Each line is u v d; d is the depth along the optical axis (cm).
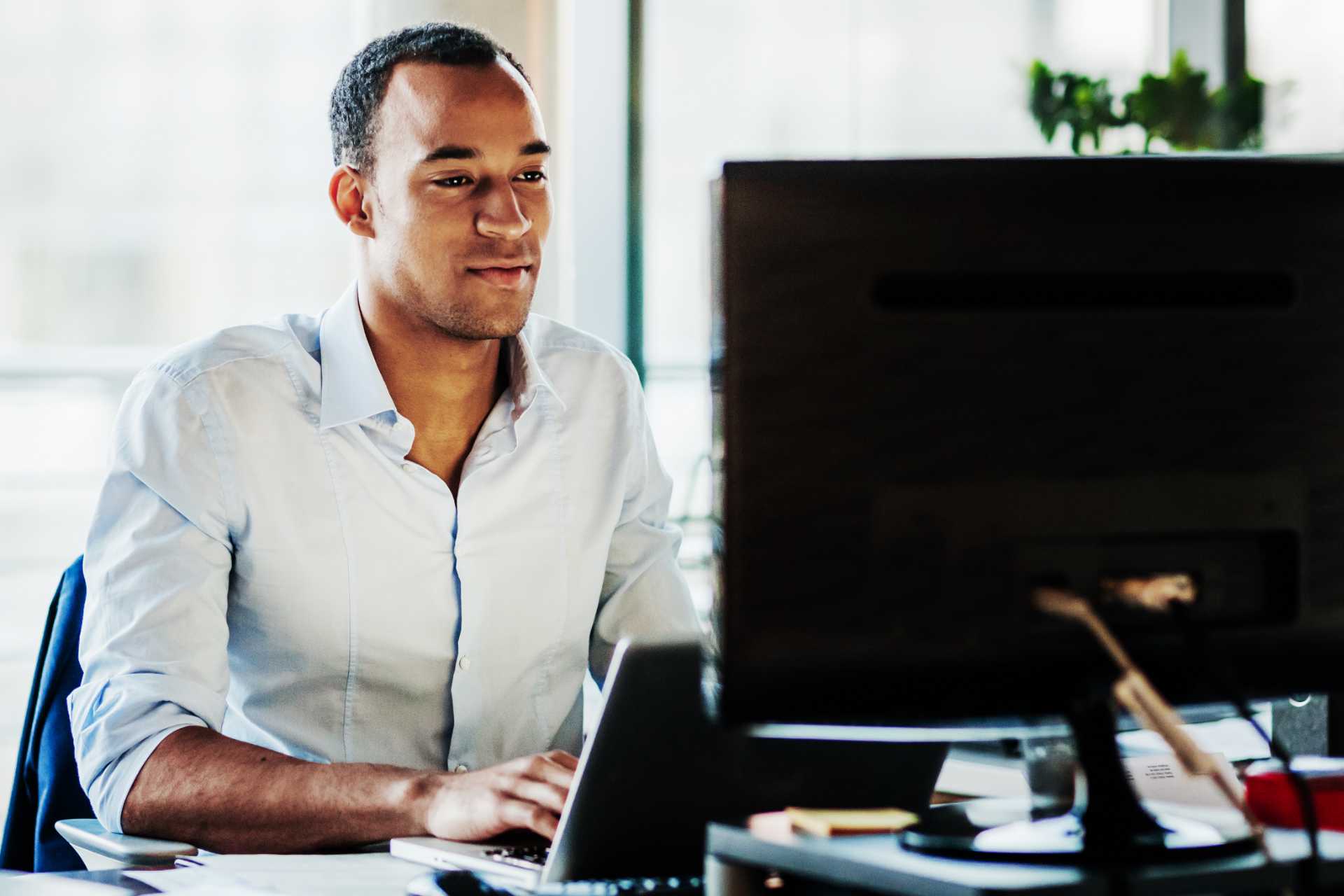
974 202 94
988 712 96
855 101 463
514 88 182
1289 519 100
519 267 182
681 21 429
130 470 182
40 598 592
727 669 92
